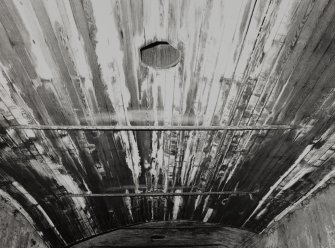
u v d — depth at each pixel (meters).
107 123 3.36
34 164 3.78
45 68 2.62
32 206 4.48
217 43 2.44
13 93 2.82
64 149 3.66
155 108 3.18
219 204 5.08
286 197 4.54
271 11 2.18
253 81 2.79
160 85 2.89
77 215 5.02
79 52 2.50
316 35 2.34
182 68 2.71
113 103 3.09
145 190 4.75
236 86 2.86
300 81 2.76
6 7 2.12
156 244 7.73
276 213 5.03
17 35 2.32
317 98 2.92
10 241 4.10
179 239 7.39
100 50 2.50
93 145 3.67
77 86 2.84
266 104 3.05
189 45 2.48
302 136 3.41
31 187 4.13
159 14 2.25
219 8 2.18
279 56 2.53
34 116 3.13
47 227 4.99
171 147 3.82
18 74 2.65
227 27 2.31
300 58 2.54
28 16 2.19
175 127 3.42
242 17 2.23
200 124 3.39
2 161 3.58
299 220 4.55
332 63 2.56
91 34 2.36
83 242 6.33
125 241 7.14
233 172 4.25
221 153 3.88
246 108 3.12
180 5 2.18
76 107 3.09
